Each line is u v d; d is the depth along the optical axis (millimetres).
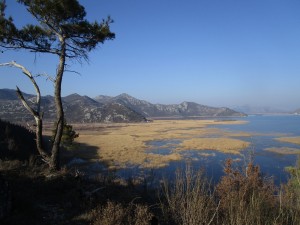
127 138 76562
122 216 9836
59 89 15695
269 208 8859
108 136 82688
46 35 15805
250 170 12180
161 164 38344
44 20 15219
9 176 12844
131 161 41281
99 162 40594
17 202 10062
